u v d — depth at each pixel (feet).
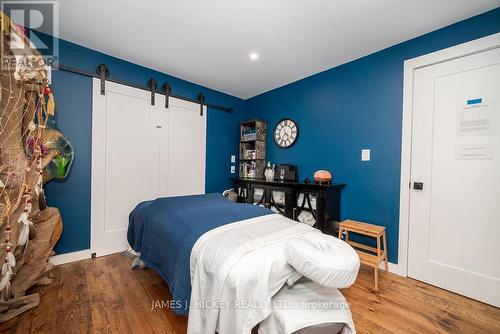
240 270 3.14
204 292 3.43
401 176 6.65
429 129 6.19
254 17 5.60
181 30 6.19
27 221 4.54
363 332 4.37
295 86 9.81
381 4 5.07
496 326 4.58
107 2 5.11
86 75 7.16
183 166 9.80
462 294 5.63
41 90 5.17
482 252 5.41
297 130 9.66
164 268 4.55
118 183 7.98
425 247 6.26
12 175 4.51
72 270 6.56
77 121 7.05
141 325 4.45
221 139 11.32
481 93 5.41
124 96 8.01
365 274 6.72
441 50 5.90
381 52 7.09
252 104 12.10
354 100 7.78
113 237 7.88
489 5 5.04
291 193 8.58
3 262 4.33
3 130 4.39
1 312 4.50
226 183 11.55
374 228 6.55
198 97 10.27
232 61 8.01
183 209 5.46
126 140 8.11
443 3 5.00
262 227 4.50
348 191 7.93
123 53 7.50
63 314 4.69
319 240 3.61
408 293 5.73
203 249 3.70
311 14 5.45
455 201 5.79
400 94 6.68
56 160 6.35
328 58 7.71
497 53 5.20
